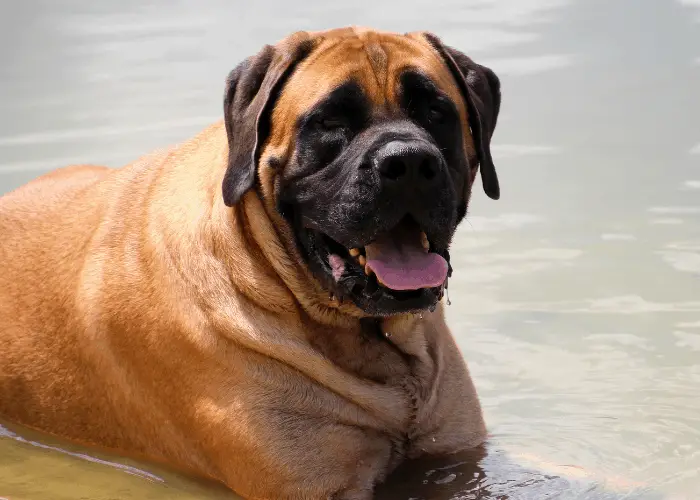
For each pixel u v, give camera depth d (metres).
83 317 8.46
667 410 8.90
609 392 9.16
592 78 15.85
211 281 7.81
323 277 7.51
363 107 7.35
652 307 10.34
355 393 7.83
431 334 8.31
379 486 8.04
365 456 7.96
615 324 10.11
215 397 7.78
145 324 8.07
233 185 7.45
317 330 7.81
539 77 15.88
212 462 8.02
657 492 7.79
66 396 8.70
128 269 8.27
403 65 7.46
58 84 15.85
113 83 15.78
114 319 8.26
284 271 7.66
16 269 9.15
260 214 7.65
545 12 18.64
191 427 7.99
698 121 14.27
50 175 10.14
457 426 8.39
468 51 16.77
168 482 8.12
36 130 14.10
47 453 8.67
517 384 9.32
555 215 12.16
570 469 8.13
